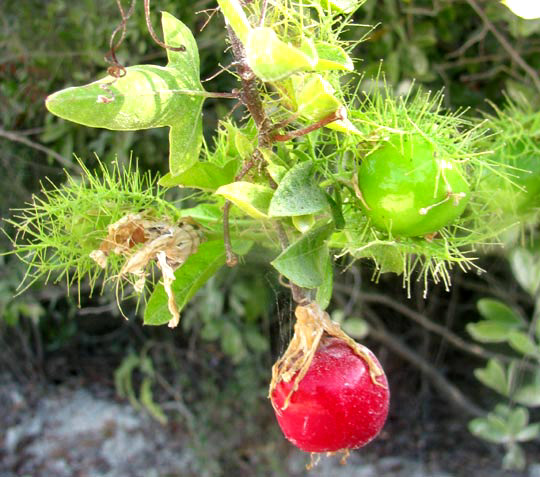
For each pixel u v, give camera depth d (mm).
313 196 119
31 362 605
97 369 622
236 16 106
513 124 181
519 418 393
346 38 354
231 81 391
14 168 429
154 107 118
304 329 133
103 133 392
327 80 122
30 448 556
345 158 135
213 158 152
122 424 562
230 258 134
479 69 393
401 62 359
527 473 516
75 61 404
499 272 495
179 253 143
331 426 130
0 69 414
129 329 600
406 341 578
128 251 141
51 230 154
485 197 156
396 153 129
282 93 119
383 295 522
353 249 139
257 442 526
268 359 530
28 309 473
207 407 537
